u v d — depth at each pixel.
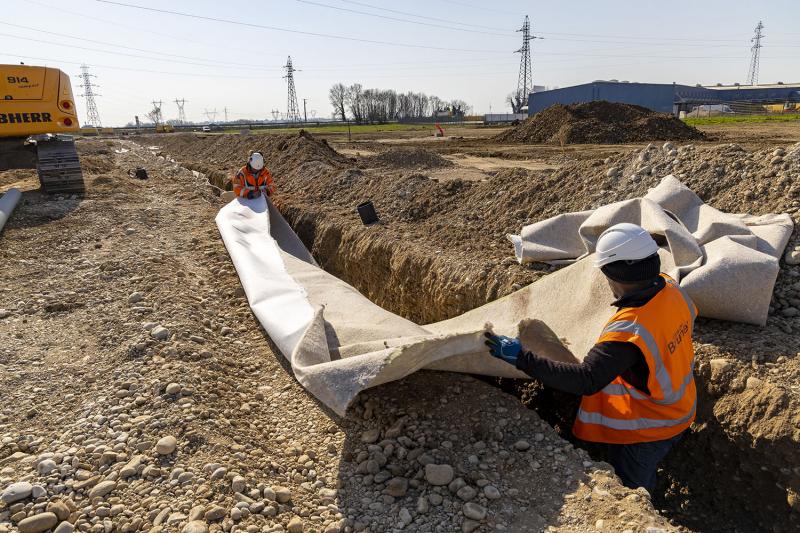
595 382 2.58
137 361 4.12
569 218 5.61
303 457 3.27
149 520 2.62
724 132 26.81
